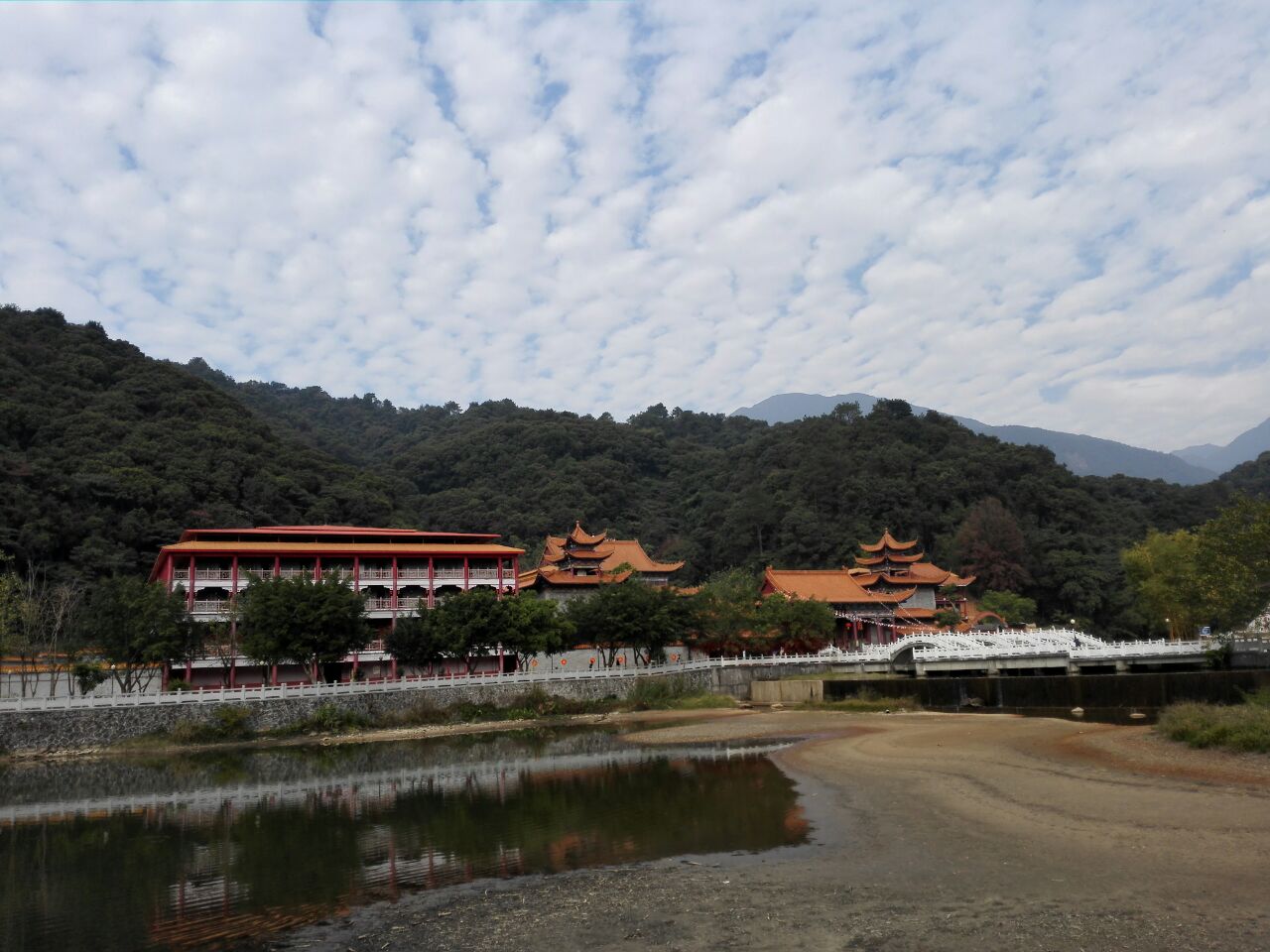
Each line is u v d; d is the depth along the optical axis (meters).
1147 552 109.44
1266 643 64.88
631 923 21.62
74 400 146.38
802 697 84.88
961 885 22.81
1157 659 73.56
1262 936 17.83
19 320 166.50
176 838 36.06
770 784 40.84
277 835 35.44
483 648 85.94
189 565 87.25
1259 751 36.84
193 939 22.92
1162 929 18.59
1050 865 24.00
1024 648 81.88
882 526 169.38
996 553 146.88
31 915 25.56
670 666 90.62
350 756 62.31
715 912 22.00
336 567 91.94
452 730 75.56
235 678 84.44
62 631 88.75
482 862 29.19
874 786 38.19
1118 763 38.84
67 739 67.38
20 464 120.25
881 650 94.25
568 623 88.69
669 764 50.19
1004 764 41.31
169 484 133.00
